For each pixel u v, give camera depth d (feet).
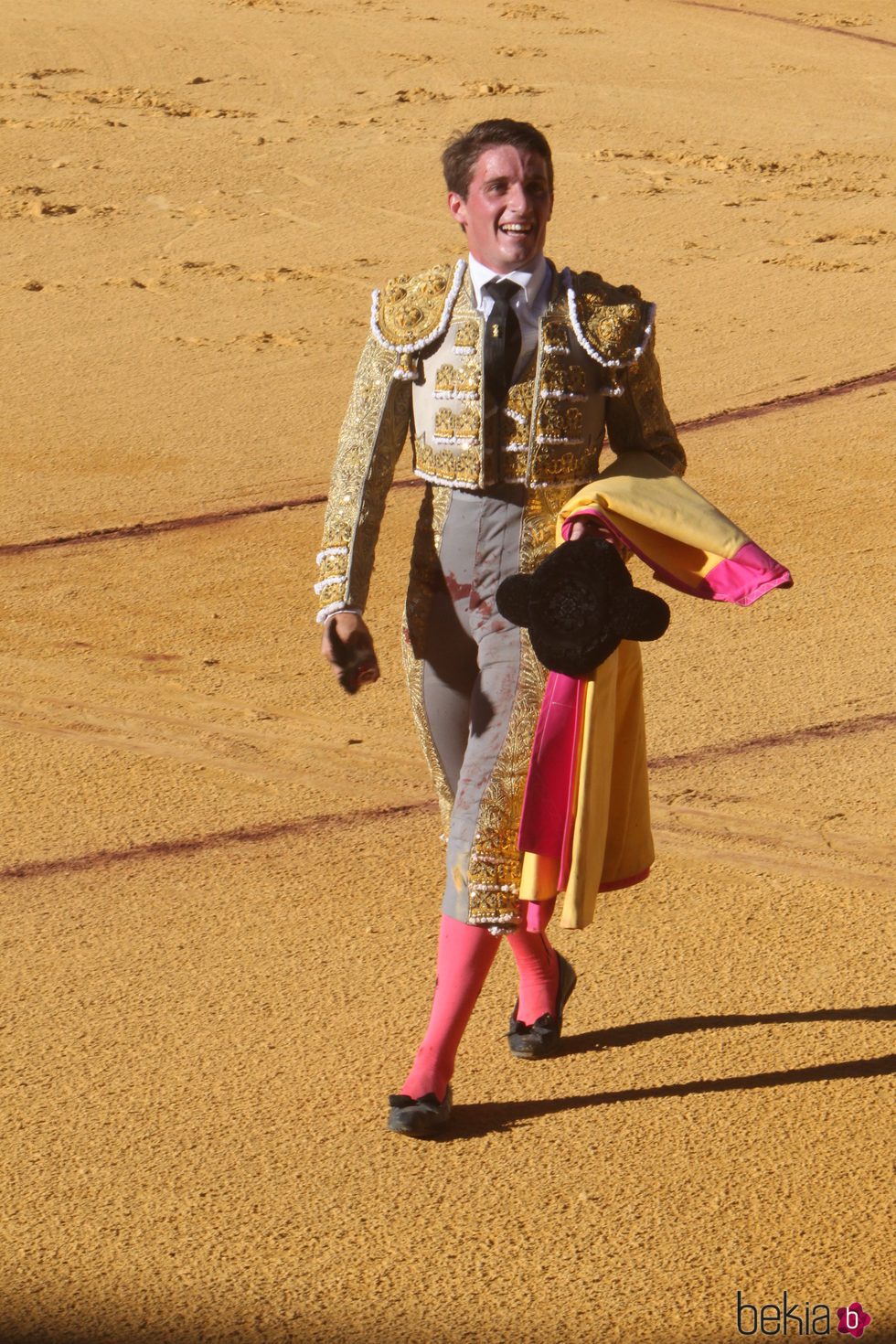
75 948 31.71
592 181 119.55
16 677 45.75
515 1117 26.61
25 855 35.63
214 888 34.12
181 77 148.66
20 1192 24.68
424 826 37.06
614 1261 23.13
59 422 71.51
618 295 26.37
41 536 57.98
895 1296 22.38
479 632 26.43
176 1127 26.25
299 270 97.55
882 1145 25.79
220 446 68.74
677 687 44.65
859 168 124.47
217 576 54.08
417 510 60.75
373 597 51.88
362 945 31.78
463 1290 22.53
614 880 27.86
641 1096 27.14
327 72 151.94
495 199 25.18
